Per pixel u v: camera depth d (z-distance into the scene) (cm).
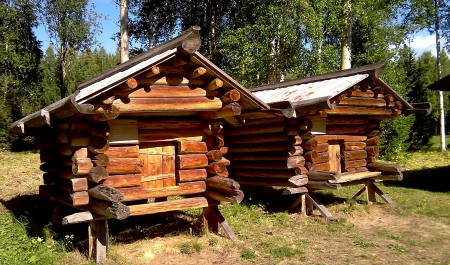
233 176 1095
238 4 2520
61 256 610
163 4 2658
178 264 607
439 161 1942
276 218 893
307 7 1833
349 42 1983
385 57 2025
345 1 1922
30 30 2789
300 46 1944
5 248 609
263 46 1953
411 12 2222
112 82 550
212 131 702
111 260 607
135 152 634
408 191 1238
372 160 1076
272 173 967
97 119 577
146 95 605
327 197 1128
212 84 640
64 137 620
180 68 632
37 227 757
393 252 689
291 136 899
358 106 965
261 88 1231
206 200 712
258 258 641
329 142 998
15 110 2398
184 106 637
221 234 743
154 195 650
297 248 696
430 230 837
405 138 2017
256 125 980
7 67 2608
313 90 955
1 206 931
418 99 2550
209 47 2628
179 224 816
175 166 689
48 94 2658
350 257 659
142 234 743
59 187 698
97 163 588
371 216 952
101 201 579
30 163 1698
